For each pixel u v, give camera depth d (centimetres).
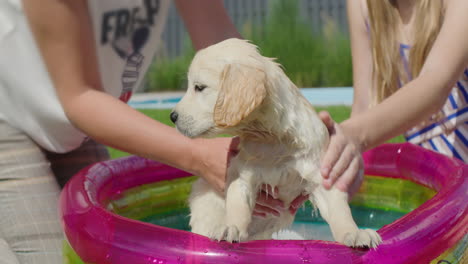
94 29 235
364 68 321
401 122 229
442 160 261
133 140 213
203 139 223
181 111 216
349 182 203
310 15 1221
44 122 239
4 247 249
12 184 242
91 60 219
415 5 294
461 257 196
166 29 1255
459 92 288
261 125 205
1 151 241
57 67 212
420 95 232
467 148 289
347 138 211
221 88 198
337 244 173
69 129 244
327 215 201
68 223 205
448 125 292
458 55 243
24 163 244
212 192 243
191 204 250
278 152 208
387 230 181
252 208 213
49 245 242
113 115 213
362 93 320
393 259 171
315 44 1122
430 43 280
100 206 208
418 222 187
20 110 237
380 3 296
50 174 253
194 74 215
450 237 189
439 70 240
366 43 320
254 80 193
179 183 302
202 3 293
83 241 192
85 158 290
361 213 297
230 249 171
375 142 226
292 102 208
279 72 210
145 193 292
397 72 305
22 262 241
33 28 207
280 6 1170
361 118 224
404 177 286
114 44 253
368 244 170
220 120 196
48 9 204
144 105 878
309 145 206
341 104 782
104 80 259
